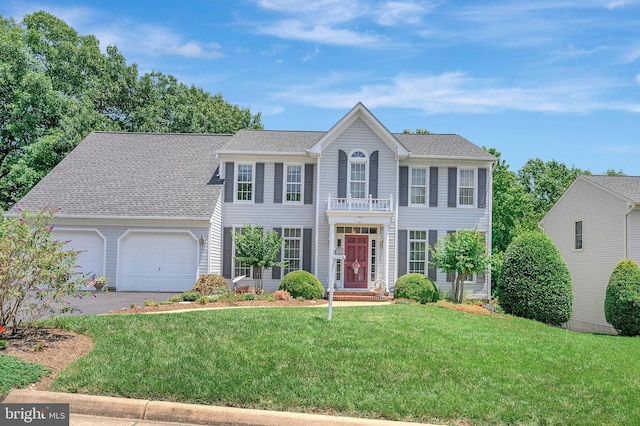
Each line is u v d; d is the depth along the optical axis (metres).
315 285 21.39
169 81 42.81
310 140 26.80
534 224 39.31
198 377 7.91
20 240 9.49
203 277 21.05
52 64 36.59
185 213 22.98
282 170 25.23
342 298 22.62
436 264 22.38
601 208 24.55
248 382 7.79
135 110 39.41
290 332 11.06
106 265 23.00
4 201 32.75
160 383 7.60
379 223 23.73
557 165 51.91
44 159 30.95
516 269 19.05
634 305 17.84
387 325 12.53
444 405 7.27
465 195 25.59
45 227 10.02
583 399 7.96
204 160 27.25
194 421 6.81
